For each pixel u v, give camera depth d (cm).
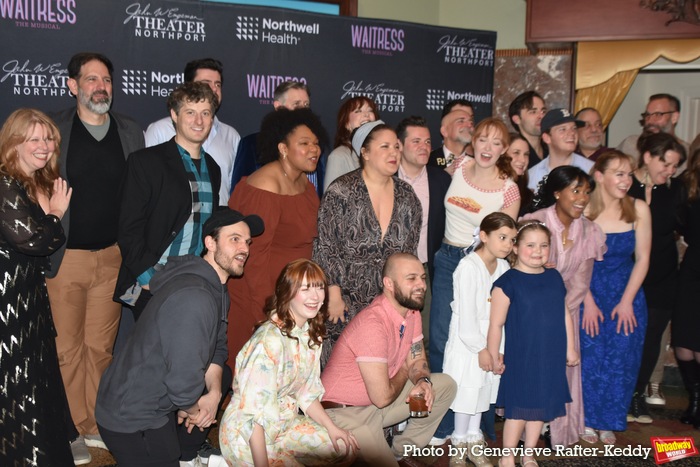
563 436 378
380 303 328
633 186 423
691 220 412
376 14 627
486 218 359
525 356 341
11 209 291
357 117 434
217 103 386
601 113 587
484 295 359
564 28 567
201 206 346
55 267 348
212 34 480
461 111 468
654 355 430
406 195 371
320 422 303
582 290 378
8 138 303
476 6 669
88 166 361
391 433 371
